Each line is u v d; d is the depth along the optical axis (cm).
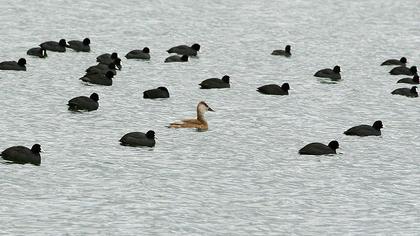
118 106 7062
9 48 9625
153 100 7331
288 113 7038
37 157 5372
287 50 9750
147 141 5872
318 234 4394
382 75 8831
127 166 5412
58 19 11762
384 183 5256
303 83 8300
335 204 4859
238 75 8606
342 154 5841
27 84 7725
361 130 6353
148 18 12162
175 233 4328
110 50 9812
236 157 5706
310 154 5791
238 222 4519
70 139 5997
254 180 5231
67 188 4956
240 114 6944
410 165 5641
